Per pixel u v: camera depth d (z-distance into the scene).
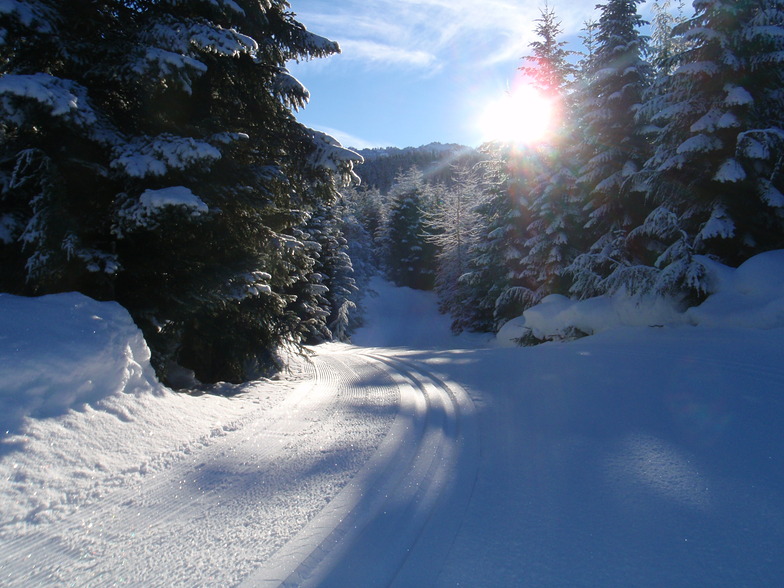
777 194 10.30
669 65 12.12
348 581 2.42
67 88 5.43
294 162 9.30
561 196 19.61
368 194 79.75
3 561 2.65
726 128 10.84
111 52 6.20
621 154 15.91
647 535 2.77
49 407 4.10
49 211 5.34
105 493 3.51
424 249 59.75
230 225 7.68
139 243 6.70
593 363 8.20
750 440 4.07
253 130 8.92
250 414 5.86
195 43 6.13
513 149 23.69
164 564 2.62
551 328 15.13
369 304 49.94
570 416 5.27
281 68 8.94
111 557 2.69
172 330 7.34
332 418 5.68
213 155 6.07
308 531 2.93
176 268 6.95
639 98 16.12
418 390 7.39
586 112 17.25
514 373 8.13
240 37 6.48
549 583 2.37
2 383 3.87
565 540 2.77
